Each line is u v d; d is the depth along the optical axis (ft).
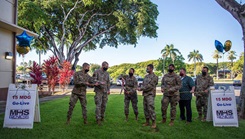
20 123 18.52
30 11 69.00
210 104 21.47
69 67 57.72
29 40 30.25
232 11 23.77
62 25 90.33
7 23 32.35
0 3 34.94
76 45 92.48
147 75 19.94
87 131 17.74
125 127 19.19
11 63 38.06
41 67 48.08
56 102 34.86
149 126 19.69
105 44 106.01
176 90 20.02
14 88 19.20
